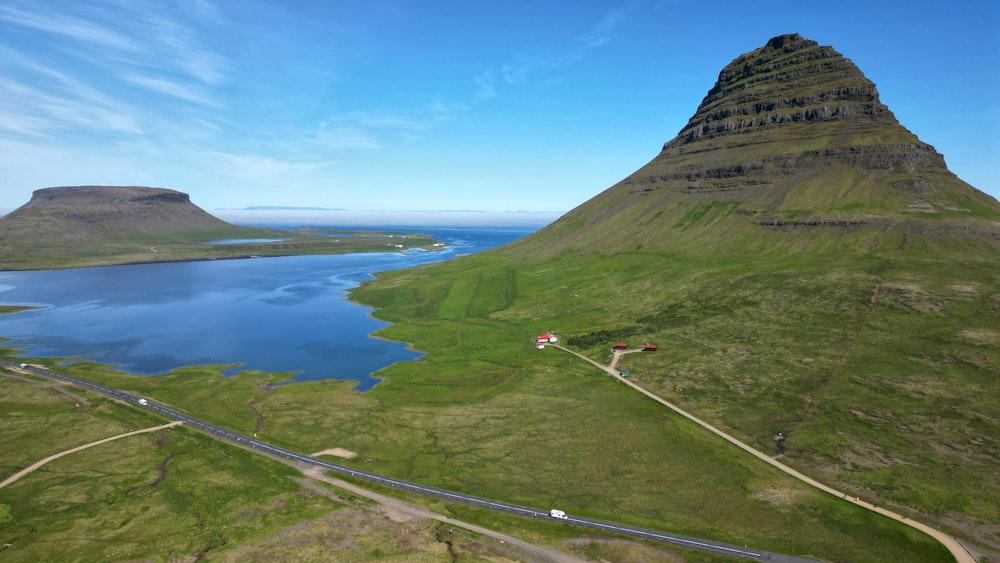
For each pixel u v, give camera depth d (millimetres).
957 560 69938
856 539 75562
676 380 137000
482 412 125625
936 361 122000
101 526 80188
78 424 117938
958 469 88750
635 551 73625
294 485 93375
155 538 76938
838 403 112875
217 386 142750
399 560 71125
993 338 126062
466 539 76625
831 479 90812
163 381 146500
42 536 77250
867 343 136500
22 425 117062
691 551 73750
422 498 89188
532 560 71938
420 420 121938
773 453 100875
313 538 76625
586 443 107938
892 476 89062
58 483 93250
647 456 101688
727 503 85688
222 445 109000
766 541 76000
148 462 101312
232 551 73562
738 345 151125
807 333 149000
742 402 120938
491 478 95875
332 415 124562
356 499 88625
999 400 104500
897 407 108000
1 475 96125
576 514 83938
